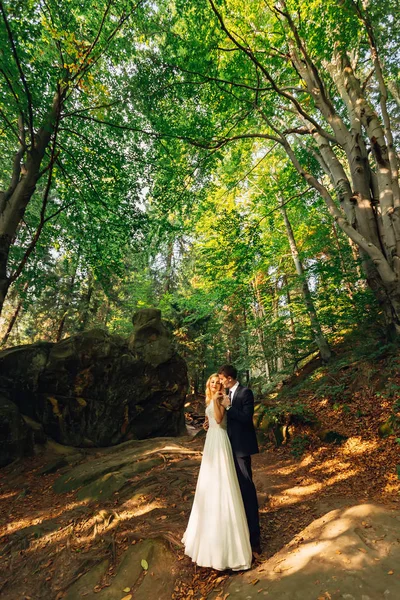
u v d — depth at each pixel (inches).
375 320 370.0
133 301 861.2
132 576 123.3
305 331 538.0
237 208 591.8
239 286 517.3
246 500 126.3
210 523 116.1
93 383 323.9
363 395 267.9
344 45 314.7
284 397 357.1
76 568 135.7
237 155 518.6
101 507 176.2
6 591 132.6
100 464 243.9
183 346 749.3
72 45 268.8
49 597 125.0
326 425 247.0
